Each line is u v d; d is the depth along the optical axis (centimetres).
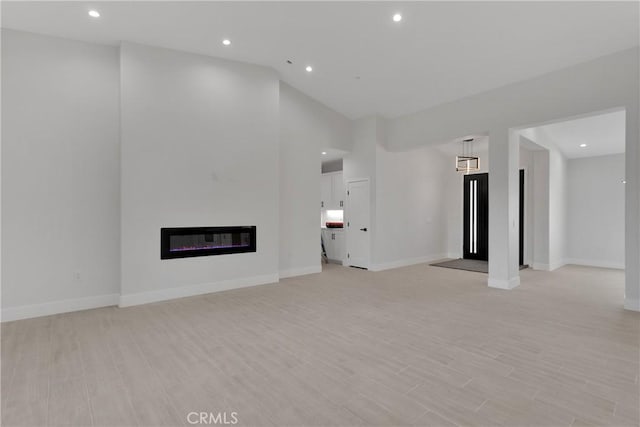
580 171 765
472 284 546
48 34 401
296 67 533
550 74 452
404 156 739
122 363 262
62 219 406
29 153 388
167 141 454
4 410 200
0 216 372
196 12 380
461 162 727
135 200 431
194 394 218
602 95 407
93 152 424
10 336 322
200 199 481
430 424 185
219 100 498
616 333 322
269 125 548
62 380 236
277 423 187
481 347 290
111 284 434
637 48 382
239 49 475
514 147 512
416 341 304
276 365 258
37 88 394
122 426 185
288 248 613
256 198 536
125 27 400
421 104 607
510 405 203
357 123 709
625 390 219
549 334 320
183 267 468
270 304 429
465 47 432
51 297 398
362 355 275
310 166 644
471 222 827
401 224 733
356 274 637
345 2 369
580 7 340
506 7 354
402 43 443
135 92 433
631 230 396
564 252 766
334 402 208
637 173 389
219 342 304
